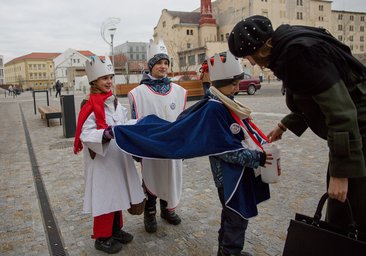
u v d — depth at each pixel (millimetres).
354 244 1734
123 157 3133
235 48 1990
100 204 3012
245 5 52875
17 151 7805
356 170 1653
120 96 22828
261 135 2705
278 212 3863
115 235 3324
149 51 3543
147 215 3529
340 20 62625
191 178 5293
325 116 1721
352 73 1798
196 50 52562
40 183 5340
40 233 3635
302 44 1687
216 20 60062
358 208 1854
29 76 111812
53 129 11031
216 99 2527
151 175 3467
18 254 3221
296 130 2566
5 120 14211
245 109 2516
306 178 4941
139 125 2799
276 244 3195
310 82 1676
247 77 22375
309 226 1877
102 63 3043
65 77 88625
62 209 4270
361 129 1775
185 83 17953
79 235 3568
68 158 6922
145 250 3199
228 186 2488
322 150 6512
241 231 2578
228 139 2406
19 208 4324
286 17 54344
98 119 2977
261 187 2639
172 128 2594
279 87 31062
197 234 3473
